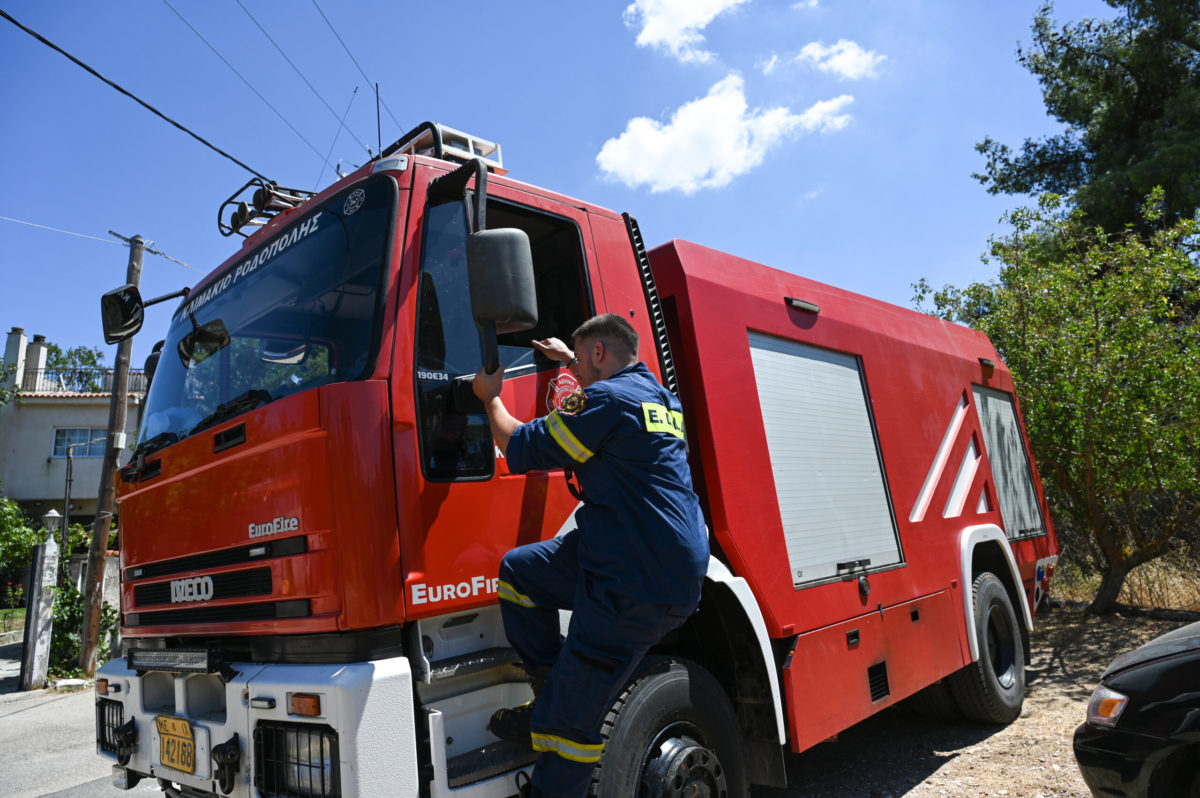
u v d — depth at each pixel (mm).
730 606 3488
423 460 2688
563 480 3148
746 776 3264
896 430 5270
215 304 3631
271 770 2578
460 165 3201
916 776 4852
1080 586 10797
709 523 3613
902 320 5930
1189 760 3135
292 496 2602
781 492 4020
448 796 2496
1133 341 8602
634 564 2537
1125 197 17109
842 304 5188
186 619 3160
